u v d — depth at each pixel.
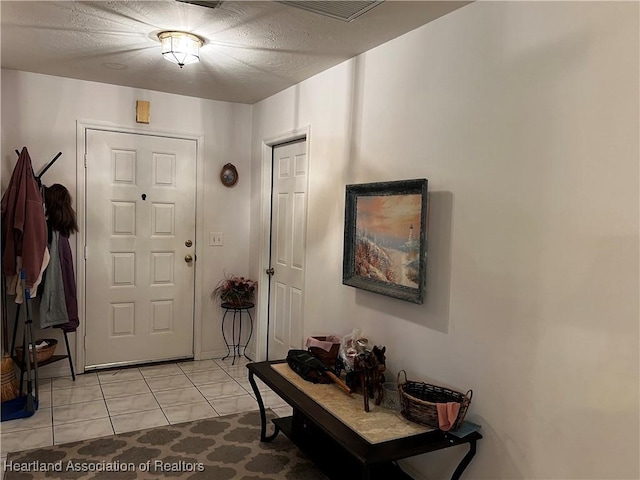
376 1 2.16
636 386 1.58
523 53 1.93
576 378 1.75
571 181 1.76
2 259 3.21
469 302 2.18
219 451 2.75
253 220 4.42
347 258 2.94
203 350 4.38
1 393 3.17
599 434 1.68
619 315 1.62
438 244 2.35
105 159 3.88
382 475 2.37
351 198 2.91
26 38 2.79
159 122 4.04
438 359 2.35
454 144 2.26
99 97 3.80
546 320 1.85
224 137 4.34
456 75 2.24
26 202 3.18
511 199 1.99
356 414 2.23
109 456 2.65
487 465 2.09
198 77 3.54
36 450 2.69
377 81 2.77
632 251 1.58
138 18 2.47
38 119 3.60
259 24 2.50
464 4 2.18
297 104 3.64
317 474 2.54
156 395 3.52
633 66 1.58
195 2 2.25
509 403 2.00
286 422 2.85
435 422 2.06
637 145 1.57
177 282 4.24
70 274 3.61
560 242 1.80
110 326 4.01
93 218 3.87
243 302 4.30
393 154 2.65
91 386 3.65
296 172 3.83
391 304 2.67
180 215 4.21
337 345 2.89
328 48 2.82
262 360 4.28
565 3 1.78
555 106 1.81
